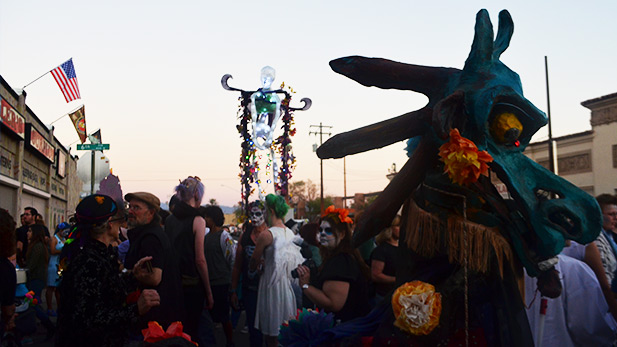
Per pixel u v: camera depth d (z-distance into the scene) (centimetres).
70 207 4612
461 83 305
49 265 1031
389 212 333
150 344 292
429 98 329
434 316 295
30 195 2755
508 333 298
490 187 316
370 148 329
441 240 311
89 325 286
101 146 1241
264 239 589
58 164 3547
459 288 305
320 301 403
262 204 640
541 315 374
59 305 301
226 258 689
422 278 319
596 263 453
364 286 418
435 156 319
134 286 411
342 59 344
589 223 292
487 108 287
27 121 2567
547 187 299
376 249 527
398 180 328
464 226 302
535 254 303
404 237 333
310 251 650
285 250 595
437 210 315
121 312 298
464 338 304
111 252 318
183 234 536
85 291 290
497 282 304
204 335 561
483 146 296
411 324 297
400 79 332
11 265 469
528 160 305
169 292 432
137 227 441
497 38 325
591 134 3014
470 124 296
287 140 959
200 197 562
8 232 461
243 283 638
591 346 398
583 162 3086
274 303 585
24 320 634
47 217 3238
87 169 1257
